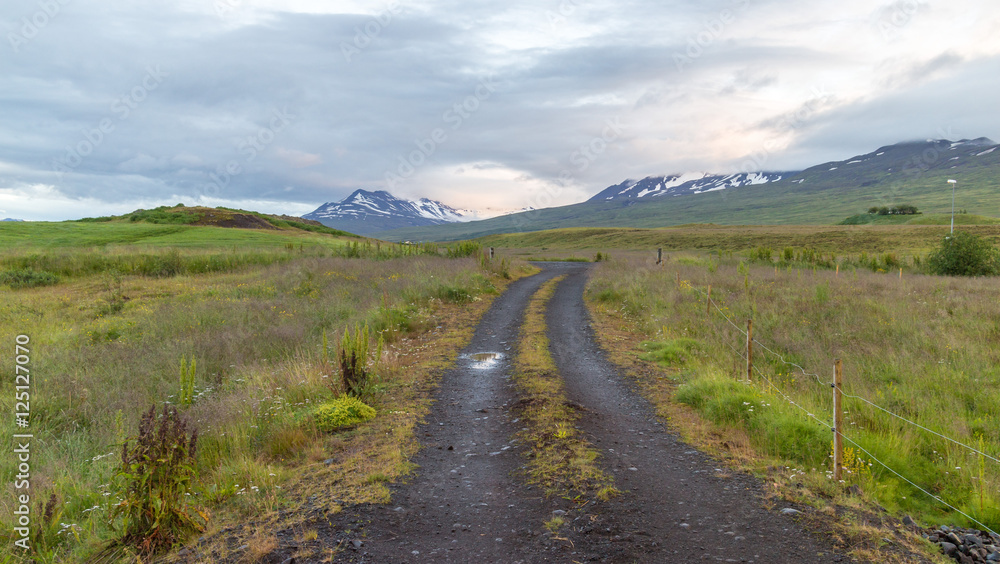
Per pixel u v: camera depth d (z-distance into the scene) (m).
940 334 12.52
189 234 49.22
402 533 4.62
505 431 7.58
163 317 15.41
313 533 4.46
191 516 4.66
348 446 6.86
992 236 72.00
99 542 4.50
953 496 5.80
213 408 7.78
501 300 21.98
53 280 23.91
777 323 14.05
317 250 36.09
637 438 7.31
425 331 15.47
